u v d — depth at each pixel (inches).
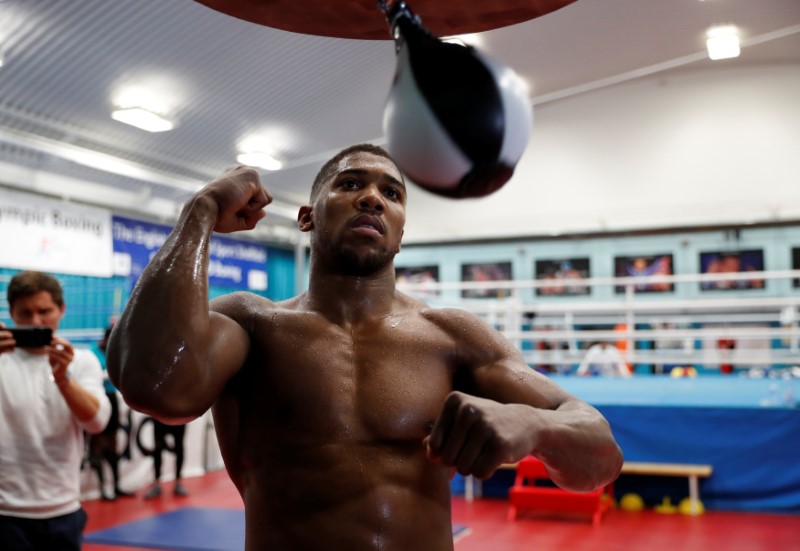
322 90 328.5
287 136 370.0
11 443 88.2
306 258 561.3
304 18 37.2
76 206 371.6
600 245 507.2
